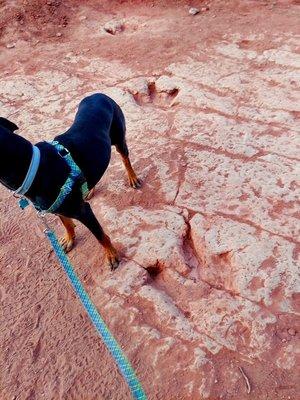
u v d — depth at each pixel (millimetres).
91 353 1173
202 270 1348
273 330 1152
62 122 1925
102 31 2557
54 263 1407
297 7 2486
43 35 2580
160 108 1960
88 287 1321
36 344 1211
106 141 1308
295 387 1049
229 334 1157
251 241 1358
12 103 2084
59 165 1137
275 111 1810
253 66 2072
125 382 1109
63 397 1102
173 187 1562
